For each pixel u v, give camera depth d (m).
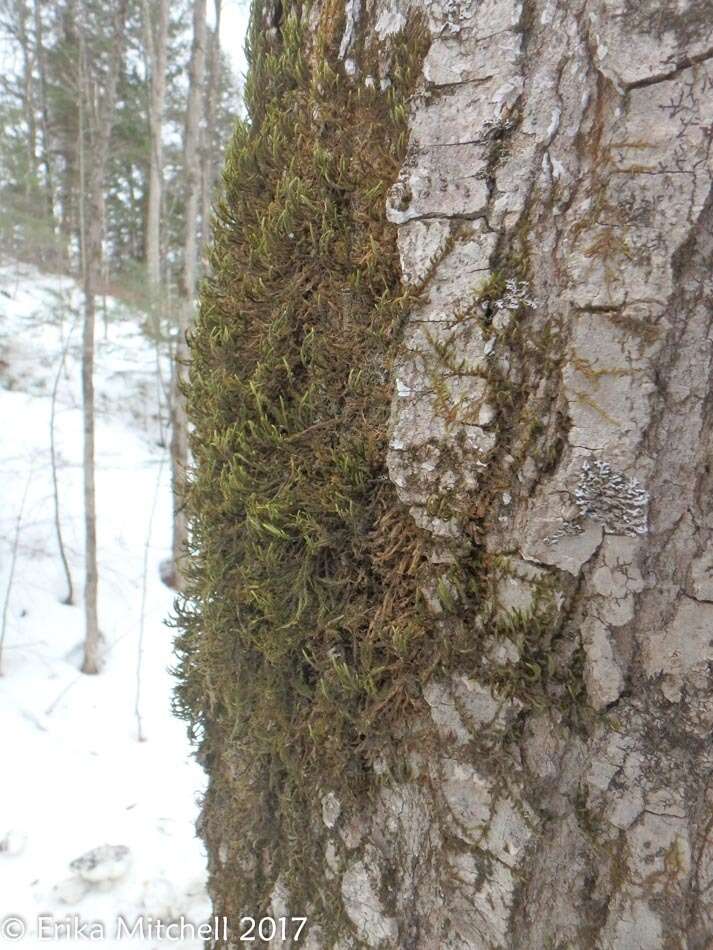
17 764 0.90
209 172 1.79
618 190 0.21
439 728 0.24
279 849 0.32
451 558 0.24
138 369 2.57
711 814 0.22
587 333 0.21
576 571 0.22
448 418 0.24
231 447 0.29
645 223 0.21
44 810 0.79
